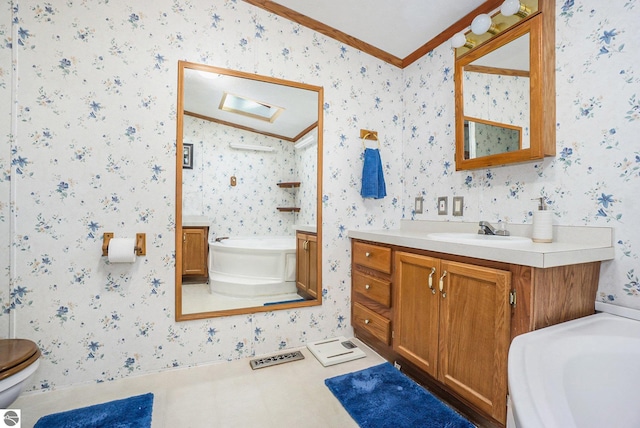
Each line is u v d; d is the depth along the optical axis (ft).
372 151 7.56
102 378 5.52
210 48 6.19
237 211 6.53
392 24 6.92
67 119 5.27
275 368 6.11
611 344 3.31
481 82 5.90
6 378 3.61
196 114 6.16
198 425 4.46
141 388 5.35
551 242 4.76
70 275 5.32
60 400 4.98
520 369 2.77
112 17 5.51
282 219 6.93
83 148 5.37
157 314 5.87
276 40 6.77
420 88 7.72
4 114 4.97
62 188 5.26
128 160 5.65
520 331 3.86
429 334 5.23
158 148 5.84
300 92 7.04
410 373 5.92
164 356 5.92
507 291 3.98
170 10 5.90
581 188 4.64
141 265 5.75
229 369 6.05
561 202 4.89
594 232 4.45
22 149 5.04
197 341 6.15
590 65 4.52
